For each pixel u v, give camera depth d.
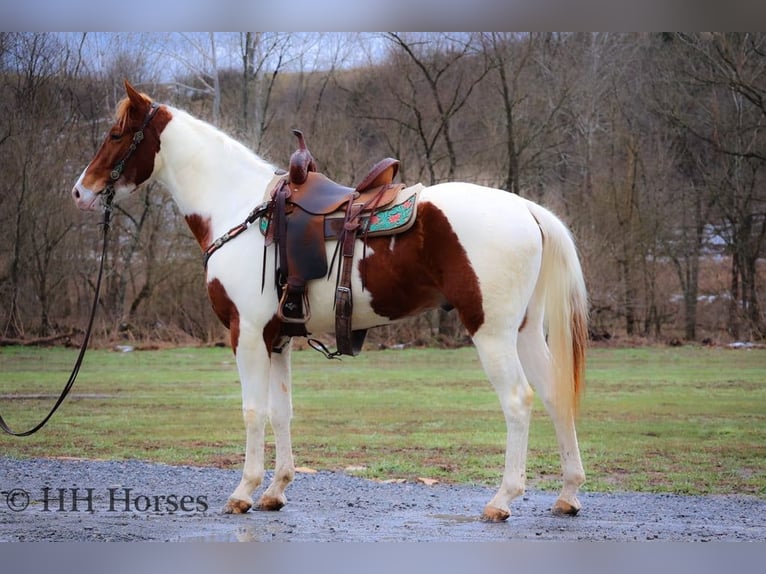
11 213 20.69
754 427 9.68
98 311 21.94
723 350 19.31
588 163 23.38
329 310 5.21
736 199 22.23
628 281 21.59
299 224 5.19
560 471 7.30
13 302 20.77
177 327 21.70
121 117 5.75
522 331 5.25
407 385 13.84
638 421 10.12
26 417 10.49
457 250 4.92
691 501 6.01
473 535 4.77
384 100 23.84
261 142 22.22
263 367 5.32
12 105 20.78
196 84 24.55
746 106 22.56
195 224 5.75
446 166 23.61
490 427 9.83
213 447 8.51
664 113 22.81
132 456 7.94
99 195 5.73
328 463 7.64
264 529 4.94
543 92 23.00
